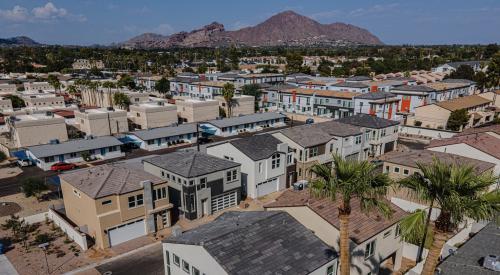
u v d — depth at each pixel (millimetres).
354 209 28438
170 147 72875
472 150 45219
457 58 197250
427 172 16062
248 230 24391
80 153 62281
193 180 39250
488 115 89312
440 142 50250
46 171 57844
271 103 113688
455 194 14742
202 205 41281
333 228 26094
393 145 67812
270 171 47688
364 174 18219
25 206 43500
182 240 24844
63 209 42188
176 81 138750
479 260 23109
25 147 63688
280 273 21375
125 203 34844
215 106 94000
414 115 88562
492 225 28656
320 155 53469
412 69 180750
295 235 25047
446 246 28250
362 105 89375
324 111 97938
